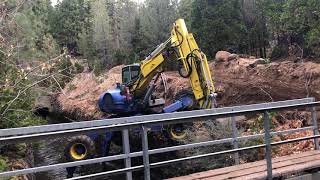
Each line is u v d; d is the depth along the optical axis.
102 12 43.22
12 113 10.85
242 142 9.29
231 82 21.61
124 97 13.46
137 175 11.21
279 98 17.94
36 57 17.98
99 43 41.28
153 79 14.45
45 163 12.86
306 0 24.88
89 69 36.62
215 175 5.82
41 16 29.80
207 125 9.88
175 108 12.32
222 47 31.45
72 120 25.27
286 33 28.53
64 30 48.88
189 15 38.56
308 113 12.29
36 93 13.63
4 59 11.87
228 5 31.92
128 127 3.95
